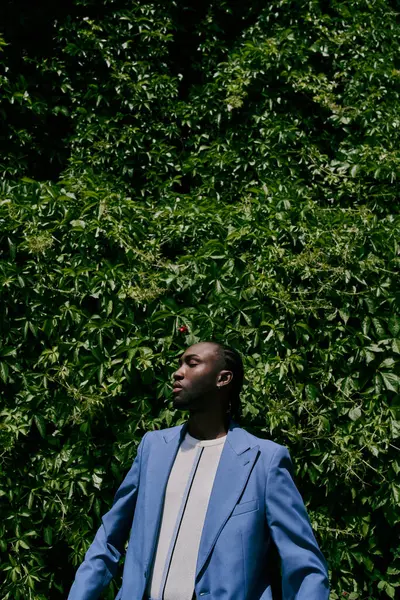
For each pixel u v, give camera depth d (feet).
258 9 17.07
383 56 16.43
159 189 14.73
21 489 10.59
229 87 15.33
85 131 14.75
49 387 11.00
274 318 11.33
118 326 11.03
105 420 10.84
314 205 12.87
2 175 14.12
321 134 15.70
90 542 10.59
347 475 10.77
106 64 15.37
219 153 15.16
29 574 10.38
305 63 16.33
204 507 6.08
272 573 6.21
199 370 6.70
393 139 15.05
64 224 11.45
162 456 6.57
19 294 11.00
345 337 11.66
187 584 5.80
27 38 15.65
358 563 11.37
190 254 11.94
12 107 14.73
